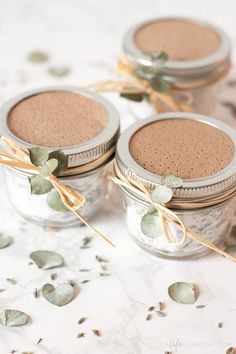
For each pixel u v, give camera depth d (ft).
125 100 1.81
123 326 1.34
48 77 2.02
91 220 1.55
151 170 1.39
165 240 1.42
